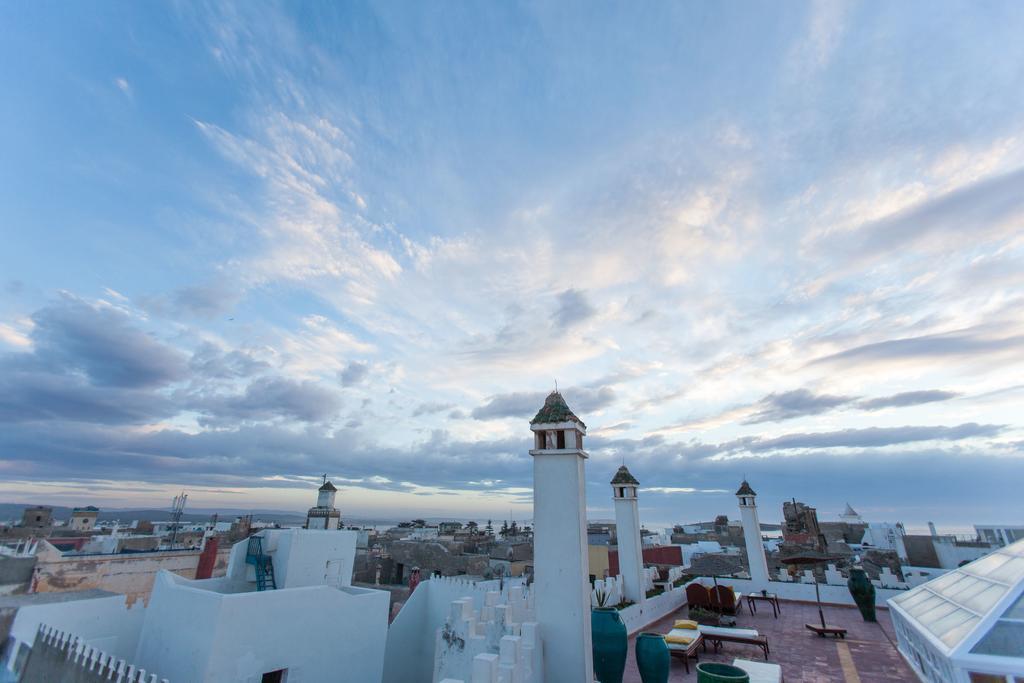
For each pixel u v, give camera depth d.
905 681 12.16
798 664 13.73
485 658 7.59
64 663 11.70
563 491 10.31
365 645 14.11
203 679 10.63
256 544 16.16
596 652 10.53
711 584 25.72
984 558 13.27
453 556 33.78
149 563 25.91
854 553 37.47
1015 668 8.47
